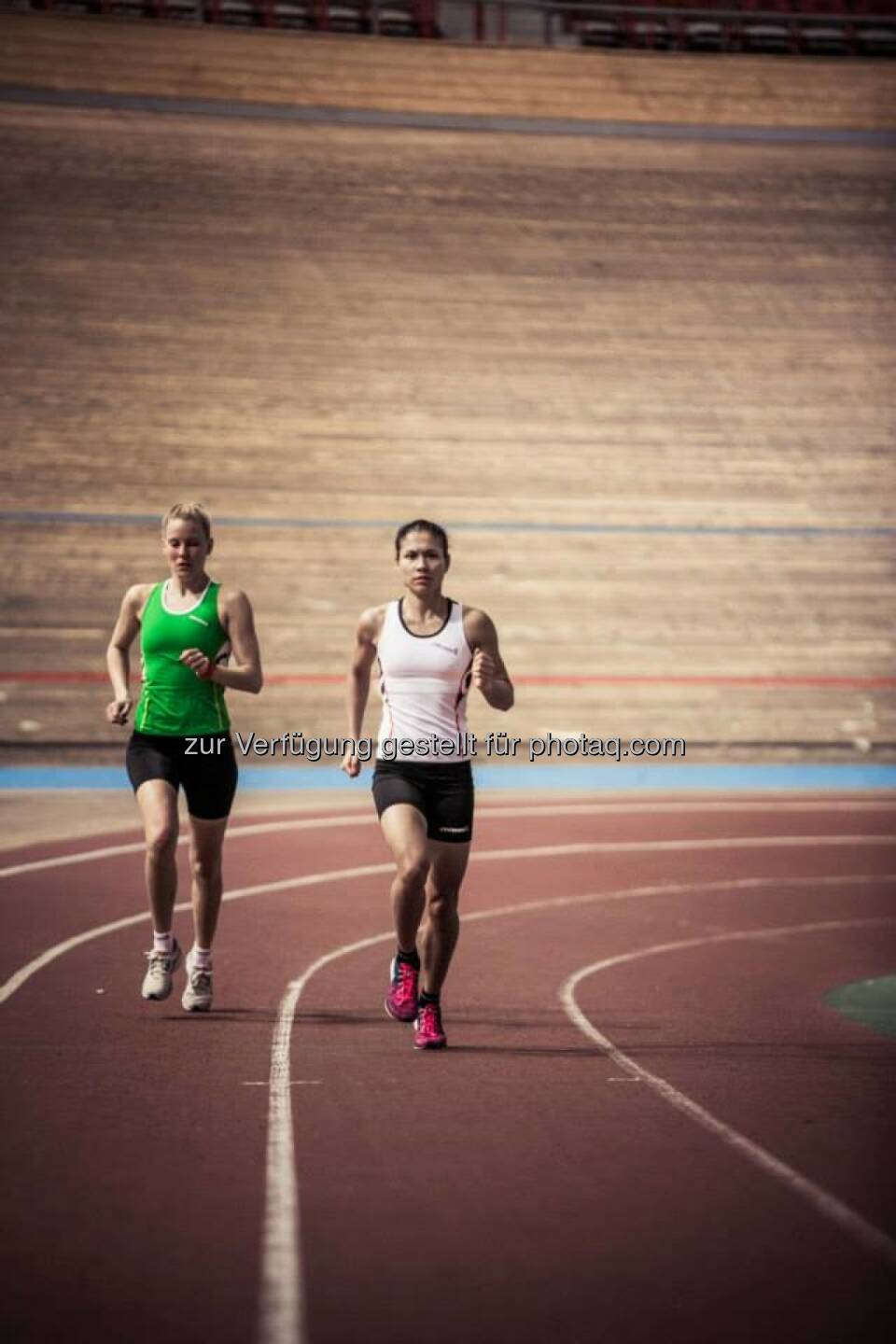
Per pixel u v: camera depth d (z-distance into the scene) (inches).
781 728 2094.0
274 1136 529.0
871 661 2203.5
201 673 678.5
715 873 1225.4
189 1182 477.4
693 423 2470.5
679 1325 371.9
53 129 2694.4
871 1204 461.1
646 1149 518.6
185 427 2370.8
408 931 669.9
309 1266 407.8
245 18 2970.0
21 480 2265.0
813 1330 369.7
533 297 2618.1
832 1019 749.3
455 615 659.4
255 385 2436.0
